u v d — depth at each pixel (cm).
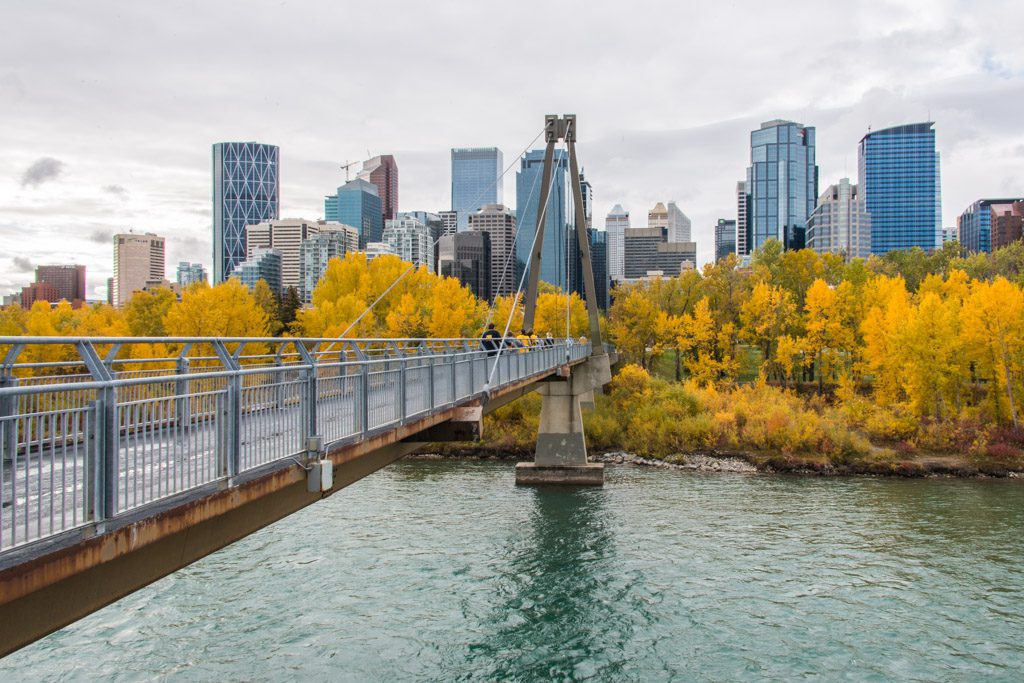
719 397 6078
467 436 1912
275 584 2444
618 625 2189
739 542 3022
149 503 814
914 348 5431
